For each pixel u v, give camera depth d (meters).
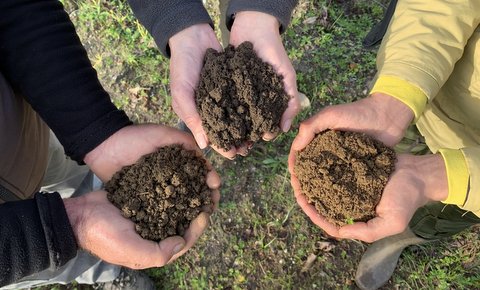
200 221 0.47
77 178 0.69
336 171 0.48
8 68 0.43
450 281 0.75
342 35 0.90
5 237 0.37
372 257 0.74
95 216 0.43
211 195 0.49
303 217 0.79
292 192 0.80
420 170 0.45
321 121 0.49
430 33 0.48
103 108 0.45
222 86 0.46
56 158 0.61
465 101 0.55
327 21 0.91
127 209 0.44
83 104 0.44
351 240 0.78
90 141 0.45
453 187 0.43
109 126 0.45
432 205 0.60
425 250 0.77
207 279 0.77
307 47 0.89
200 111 0.47
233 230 0.79
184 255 0.78
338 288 0.76
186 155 0.48
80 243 0.43
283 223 0.79
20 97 0.48
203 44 0.50
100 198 0.45
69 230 0.39
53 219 0.39
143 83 0.89
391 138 0.49
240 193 0.81
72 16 0.96
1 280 0.38
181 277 0.77
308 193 0.50
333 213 0.49
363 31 0.90
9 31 0.42
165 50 0.51
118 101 0.88
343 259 0.77
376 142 0.48
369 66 0.86
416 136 0.73
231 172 0.82
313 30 0.90
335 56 0.88
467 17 0.48
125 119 0.47
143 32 0.91
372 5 0.92
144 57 0.90
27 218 0.38
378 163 0.47
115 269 0.72
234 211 0.80
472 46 0.51
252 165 0.82
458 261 0.76
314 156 0.50
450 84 0.56
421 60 0.47
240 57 0.47
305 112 0.84
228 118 0.47
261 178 0.81
